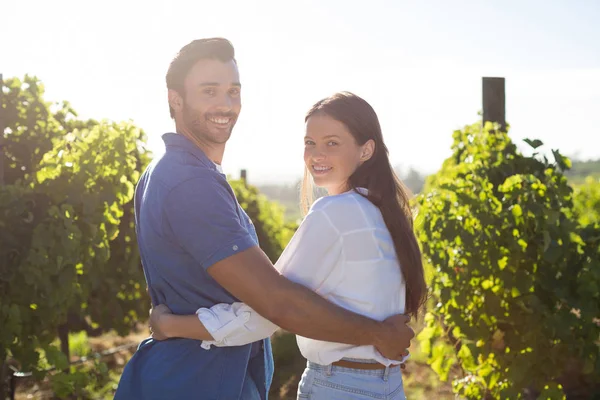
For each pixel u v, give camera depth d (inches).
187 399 79.6
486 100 225.9
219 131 84.7
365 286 82.4
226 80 83.9
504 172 208.4
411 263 86.4
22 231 195.0
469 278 193.9
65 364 204.4
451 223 195.5
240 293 76.4
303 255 82.3
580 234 193.0
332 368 82.9
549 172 204.4
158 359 81.8
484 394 204.4
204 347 79.8
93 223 209.8
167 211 78.2
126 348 316.5
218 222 76.4
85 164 206.1
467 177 208.8
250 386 86.7
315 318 76.7
